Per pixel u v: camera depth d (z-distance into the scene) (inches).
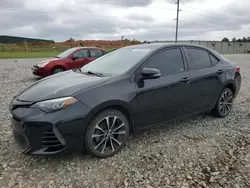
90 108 113.9
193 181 105.2
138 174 110.3
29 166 116.5
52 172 111.7
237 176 108.7
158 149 134.9
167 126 171.0
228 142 144.8
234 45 2196.1
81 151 130.0
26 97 119.0
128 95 126.3
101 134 122.4
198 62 168.1
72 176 108.7
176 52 157.0
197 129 165.5
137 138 149.9
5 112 200.4
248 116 195.6
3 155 126.5
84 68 164.9
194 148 136.4
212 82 171.9
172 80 145.7
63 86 121.4
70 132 110.6
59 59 400.2
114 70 141.6
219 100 183.6
